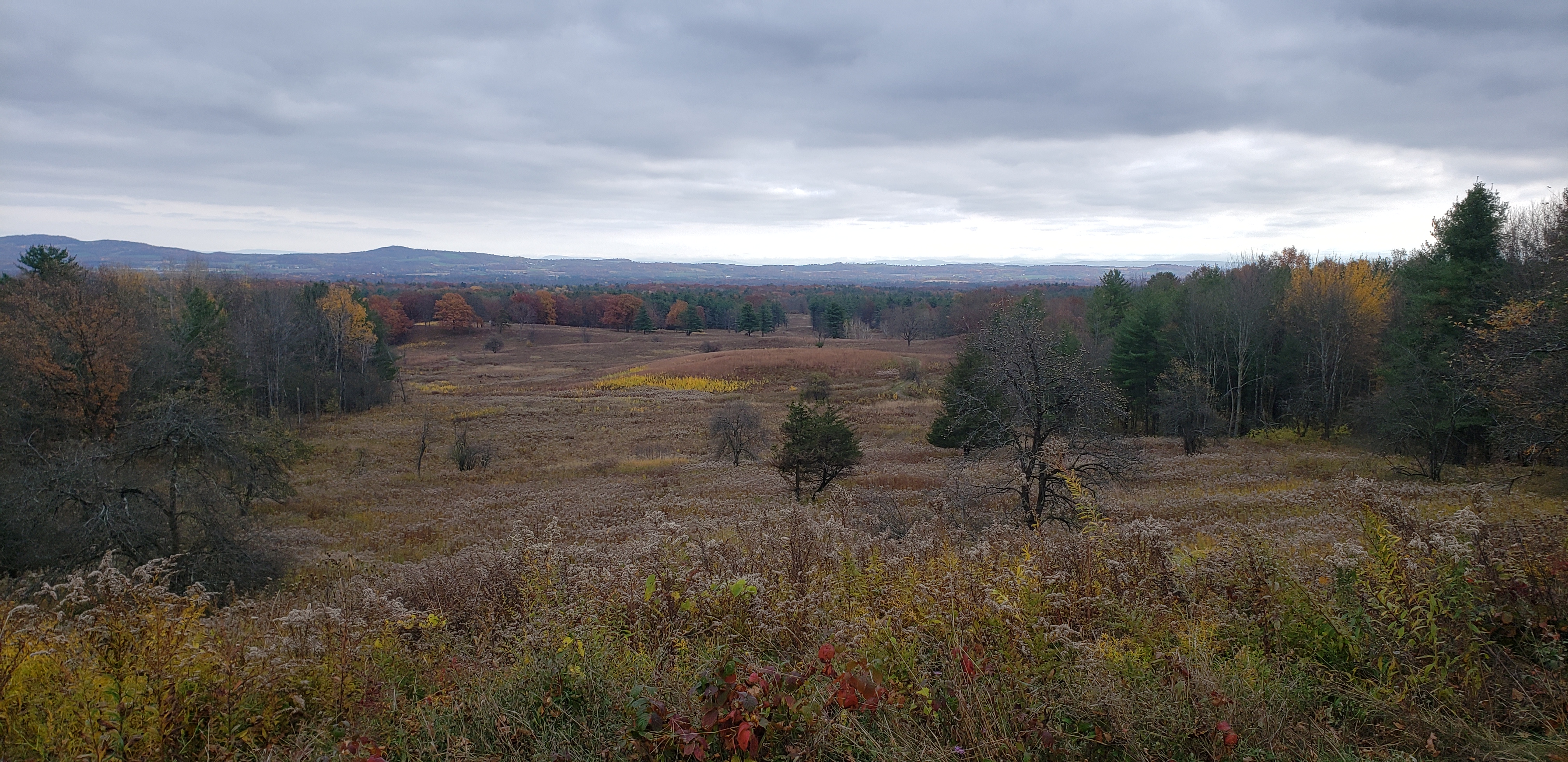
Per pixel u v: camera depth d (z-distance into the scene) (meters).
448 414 59.28
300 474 36.88
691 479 32.94
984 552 5.27
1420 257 37.91
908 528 11.62
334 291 70.38
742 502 25.56
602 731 3.50
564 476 35.66
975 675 3.55
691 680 3.78
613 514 24.03
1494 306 25.94
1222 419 40.44
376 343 71.81
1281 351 46.62
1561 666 3.63
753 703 3.13
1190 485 24.84
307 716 3.71
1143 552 5.27
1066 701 3.42
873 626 4.18
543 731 3.51
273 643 4.26
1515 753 3.13
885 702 3.42
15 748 3.28
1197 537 10.63
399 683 4.09
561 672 3.93
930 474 30.28
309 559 19.22
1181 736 3.28
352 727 3.56
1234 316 46.25
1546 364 16.73
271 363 54.06
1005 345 14.64
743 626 4.69
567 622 4.48
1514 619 4.01
